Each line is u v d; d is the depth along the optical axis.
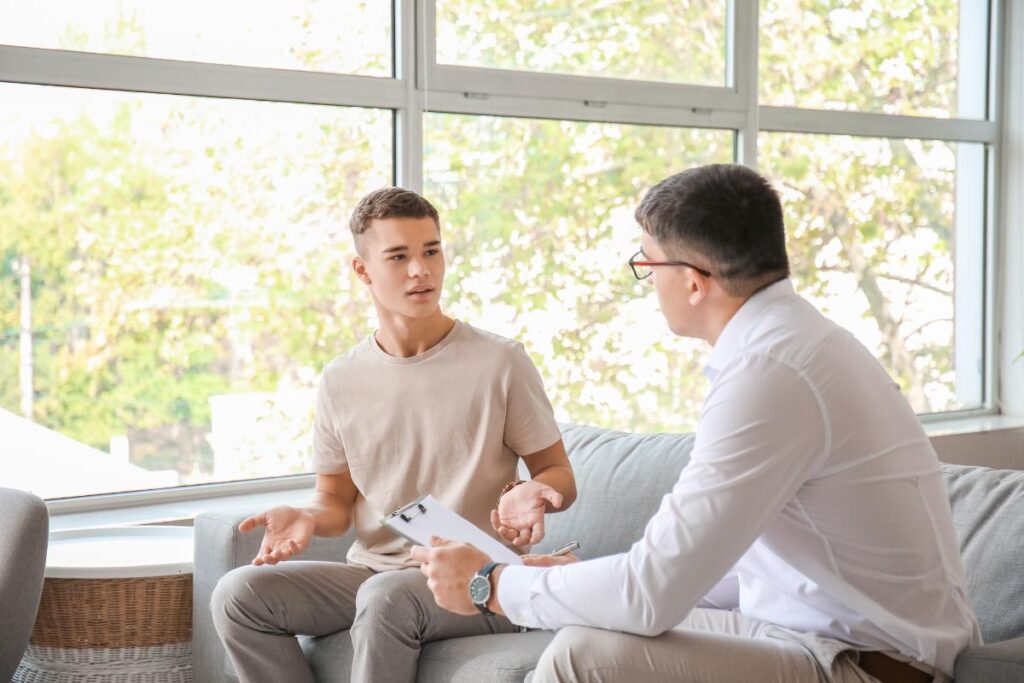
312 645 2.40
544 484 2.19
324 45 3.49
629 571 1.58
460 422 2.35
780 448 1.56
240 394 3.41
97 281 3.21
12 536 2.38
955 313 4.90
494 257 3.77
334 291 3.54
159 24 3.26
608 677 1.56
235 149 3.37
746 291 1.68
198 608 2.67
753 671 1.58
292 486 3.48
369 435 2.40
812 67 4.48
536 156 3.84
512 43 3.77
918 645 1.62
